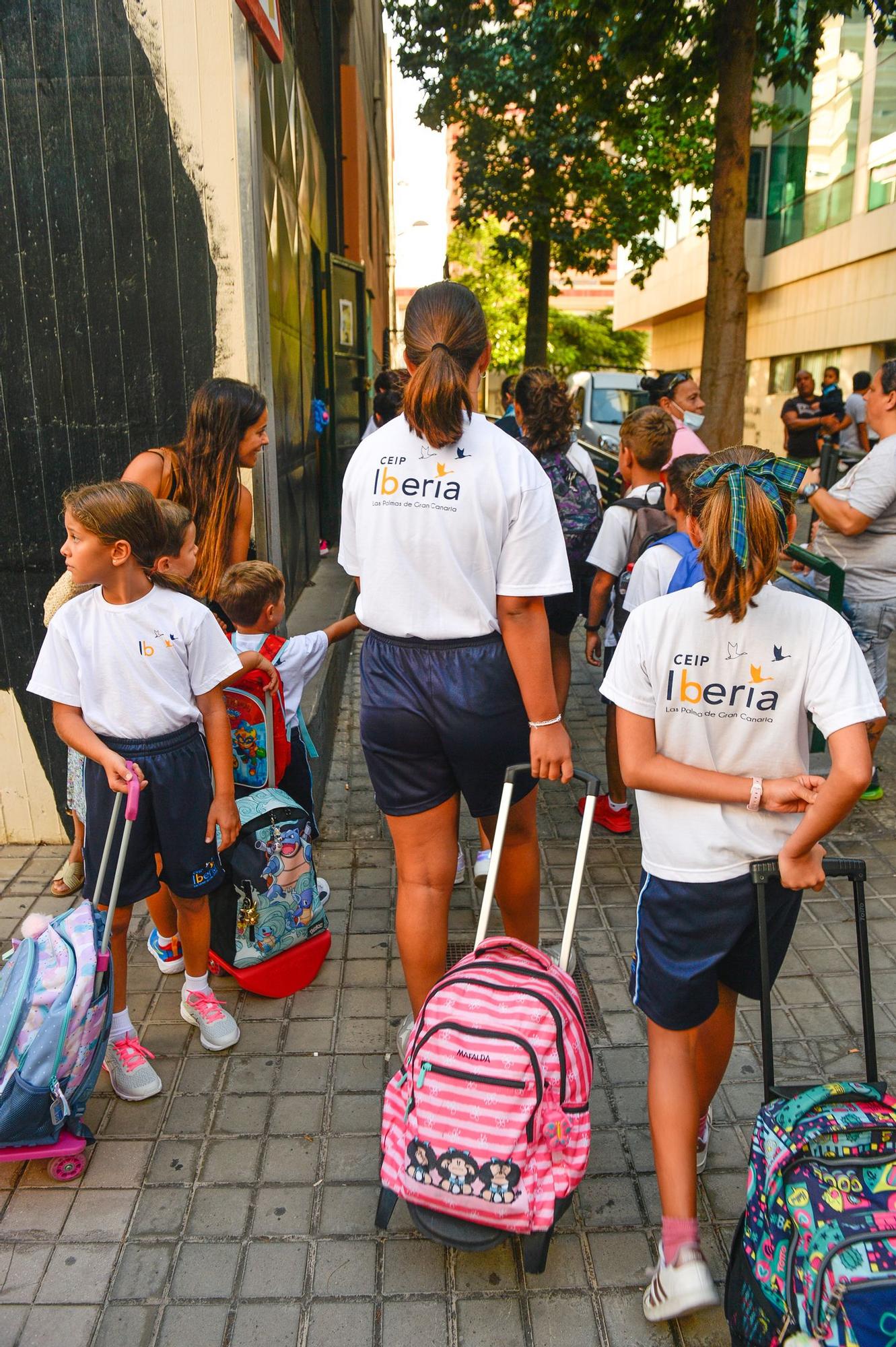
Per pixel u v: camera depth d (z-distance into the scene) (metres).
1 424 4.02
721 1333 2.13
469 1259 2.31
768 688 1.93
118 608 2.60
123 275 3.93
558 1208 2.02
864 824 4.46
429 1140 2.00
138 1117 2.74
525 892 2.79
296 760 3.49
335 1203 2.46
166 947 3.34
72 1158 2.52
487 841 3.79
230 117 3.79
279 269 5.38
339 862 4.14
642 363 40.94
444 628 2.36
